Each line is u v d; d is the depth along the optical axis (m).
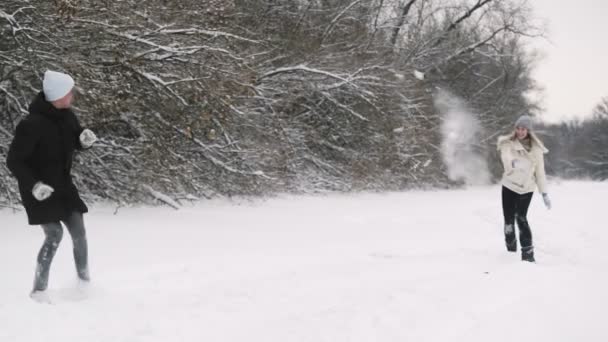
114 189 10.71
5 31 9.06
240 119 12.90
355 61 17.33
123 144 10.96
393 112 18.47
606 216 14.06
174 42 10.55
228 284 5.37
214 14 11.05
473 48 30.11
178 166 11.13
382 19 24.61
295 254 7.22
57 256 6.36
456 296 5.12
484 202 17.73
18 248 6.76
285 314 4.53
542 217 12.98
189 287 5.25
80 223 4.73
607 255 8.69
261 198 13.77
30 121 4.48
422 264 6.63
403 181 20.98
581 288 5.47
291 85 16.08
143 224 9.09
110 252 6.89
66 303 4.55
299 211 12.53
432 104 22.91
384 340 4.00
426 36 28.88
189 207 11.52
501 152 7.66
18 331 3.92
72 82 4.67
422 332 4.17
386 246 8.12
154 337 3.96
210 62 10.64
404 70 19.91
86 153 10.48
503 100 33.28
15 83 9.66
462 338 4.05
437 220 11.93
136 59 9.92
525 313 4.64
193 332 4.08
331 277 5.80
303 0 19.09
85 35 9.65
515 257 7.34
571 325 4.39
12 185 9.75
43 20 9.17
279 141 14.25
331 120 17.91
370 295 5.10
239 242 8.09
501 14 30.58
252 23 15.67
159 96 10.31
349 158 18.31
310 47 16.53
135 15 9.98
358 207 14.26
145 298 4.82
